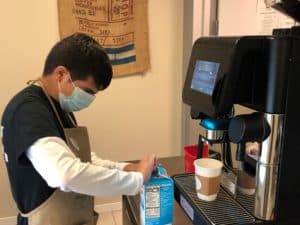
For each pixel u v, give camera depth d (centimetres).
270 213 87
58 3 214
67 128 117
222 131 98
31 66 222
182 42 243
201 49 99
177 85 249
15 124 98
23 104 100
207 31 223
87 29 221
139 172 100
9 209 235
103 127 243
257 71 84
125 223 116
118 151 250
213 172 95
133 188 97
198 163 101
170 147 260
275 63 79
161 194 92
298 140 85
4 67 218
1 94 221
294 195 88
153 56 241
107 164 122
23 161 99
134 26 229
